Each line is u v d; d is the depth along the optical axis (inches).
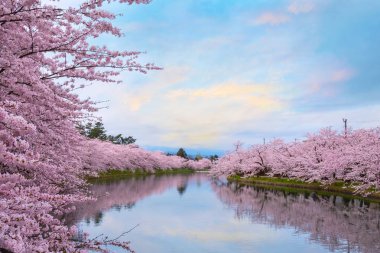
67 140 343.3
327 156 1670.8
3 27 246.5
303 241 654.5
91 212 851.4
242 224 805.9
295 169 1893.5
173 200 1190.9
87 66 307.6
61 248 229.8
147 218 834.2
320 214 930.7
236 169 2677.2
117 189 1405.0
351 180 1513.3
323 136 1940.2
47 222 204.5
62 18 250.5
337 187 1523.1
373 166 1192.2
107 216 820.0
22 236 186.5
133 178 2167.8
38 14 245.3
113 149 2215.8
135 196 1232.2
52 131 290.7
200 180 2374.5
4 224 156.9
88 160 1192.2
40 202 194.7
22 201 181.6
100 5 255.9
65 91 329.7
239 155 2736.2
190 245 620.4
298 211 984.3
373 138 1537.9
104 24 270.2
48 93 241.0
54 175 297.7
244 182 2174.0
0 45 251.8
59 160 338.0
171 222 806.5
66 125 318.0
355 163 1437.0
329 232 725.3
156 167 3376.0
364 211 967.6
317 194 1409.9
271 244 634.8
